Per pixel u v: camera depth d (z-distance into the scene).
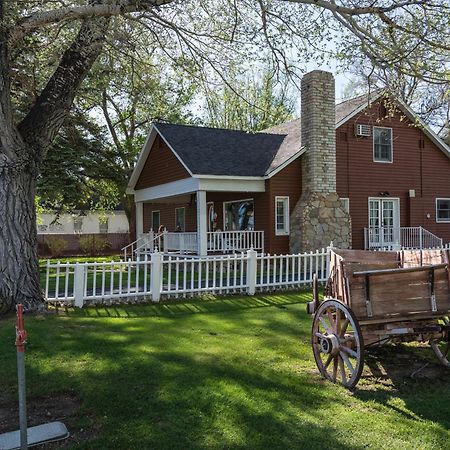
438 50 7.68
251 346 6.29
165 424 3.89
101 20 8.28
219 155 18.22
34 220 8.37
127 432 3.76
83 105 16.16
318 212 17.44
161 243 22.88
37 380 4.91
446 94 10.48
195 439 3.64
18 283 8.00
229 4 8.73
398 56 7.64
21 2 8.33
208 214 22.61
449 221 22.48
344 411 4.17
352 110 19.83
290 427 3.83
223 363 5.50
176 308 9.05
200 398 4.41
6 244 7.96
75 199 21.22
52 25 8.91
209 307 9.16
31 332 6.74
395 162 21.14
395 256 6.29
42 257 29.08
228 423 3.90
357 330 4.55
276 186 17.81
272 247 17.77
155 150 20.94
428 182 21.95
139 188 22.97
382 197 20.73
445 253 5.38
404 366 5.51
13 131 7.96
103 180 23.38
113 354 5.81
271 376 5.07
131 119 26.66
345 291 4.81
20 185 8.06
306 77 17.97
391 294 4.77
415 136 21.64
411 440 3.62
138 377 4.98
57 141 19.27
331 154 17.97
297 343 6.48
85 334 6.79
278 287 11.21
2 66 7.75
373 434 3.71
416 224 21.52
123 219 38.53
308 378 5.05
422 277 4.83
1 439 3.62
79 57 8.45
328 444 3.54
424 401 4.40
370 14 7.76
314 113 17.73
